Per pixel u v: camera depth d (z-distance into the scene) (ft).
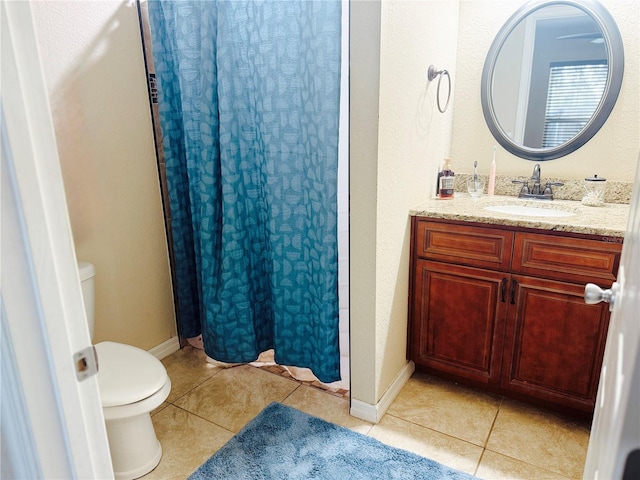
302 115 5.73
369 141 4.91
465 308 6.11
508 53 6.93
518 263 5.55
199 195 6.77
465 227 5.82
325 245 5.79
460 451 5.39
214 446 5.57
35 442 1.82
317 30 5.18
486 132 7.36
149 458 5.19
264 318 7.18
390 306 5.89
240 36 5.84
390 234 5.57
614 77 6.25
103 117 6.28
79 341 1.89
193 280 7.71
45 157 1.69
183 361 7.61
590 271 5.10
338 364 6.36
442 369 6.56
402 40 5.16
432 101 6.47
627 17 6.08
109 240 6.61
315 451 5.41
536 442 5.52
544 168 7.05
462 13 7.15
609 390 2.04
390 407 6.23
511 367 5.96
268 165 6.05
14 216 1.62
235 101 6.01
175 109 6.88
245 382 6.94
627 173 6.46
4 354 1.70
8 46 1.54
